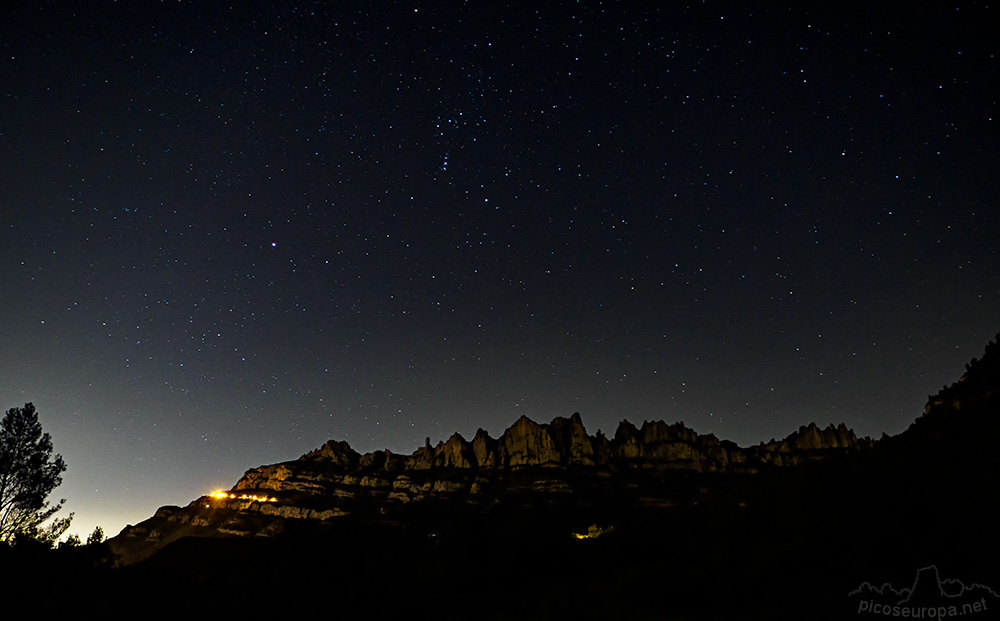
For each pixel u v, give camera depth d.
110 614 25.03
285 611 26.78
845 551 19.75
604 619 21.19
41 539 30.27
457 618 26.89
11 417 33.19
